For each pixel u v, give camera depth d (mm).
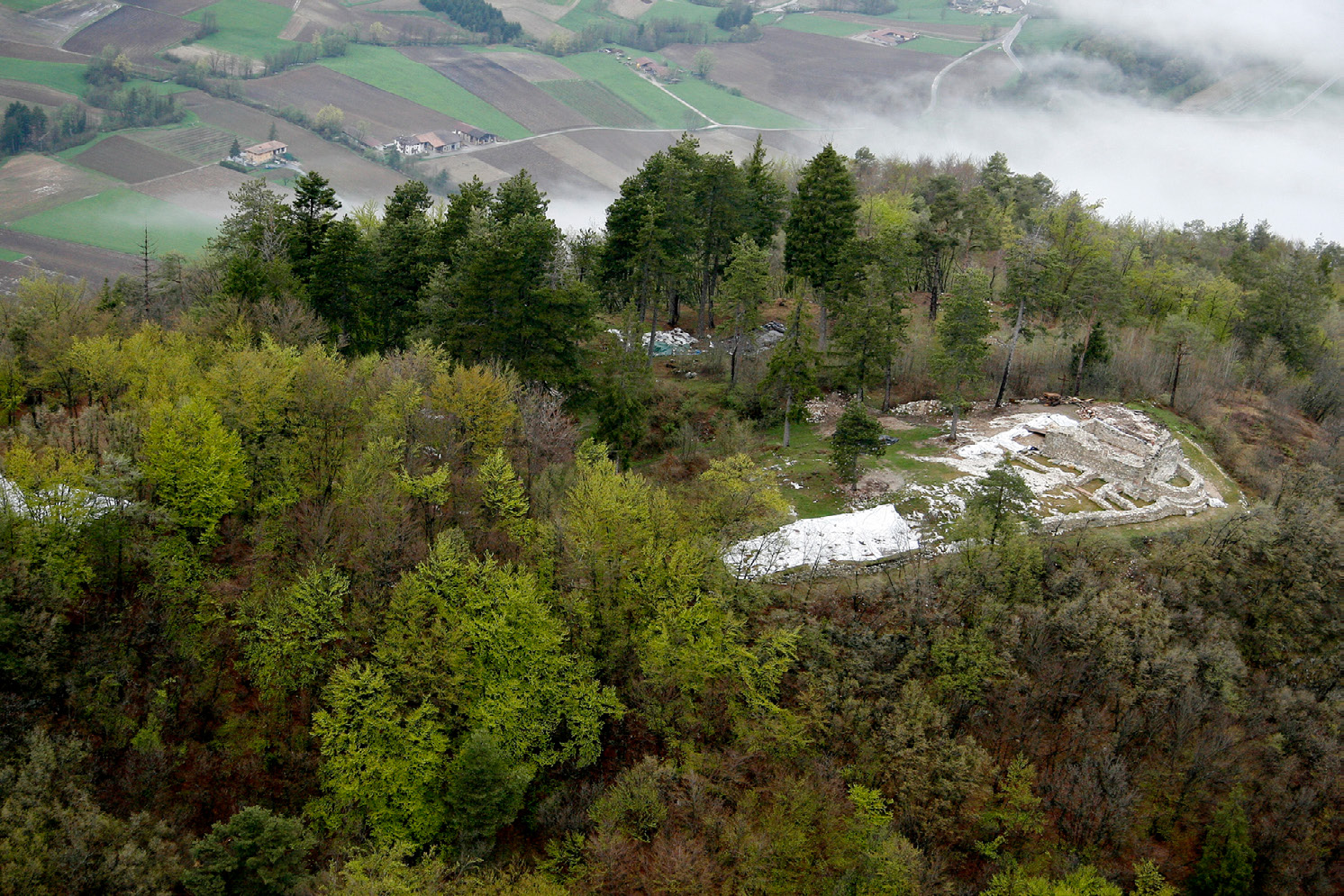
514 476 57750
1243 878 47062
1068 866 46000
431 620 49469
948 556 61156
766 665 49375
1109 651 52312
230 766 45875
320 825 44375
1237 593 59844
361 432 59969
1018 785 47438
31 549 44531
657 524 55188
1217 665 52719
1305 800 48906
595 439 70625
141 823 39688
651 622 51125
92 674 43812
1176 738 51844
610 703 48656
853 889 43219
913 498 66000
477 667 48000
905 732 47406
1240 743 52375
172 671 46906
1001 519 59500
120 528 47406
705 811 45500
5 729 40688
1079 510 65500
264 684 46312
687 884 41562
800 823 45688
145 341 62531
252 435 55469
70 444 51906
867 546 60719
